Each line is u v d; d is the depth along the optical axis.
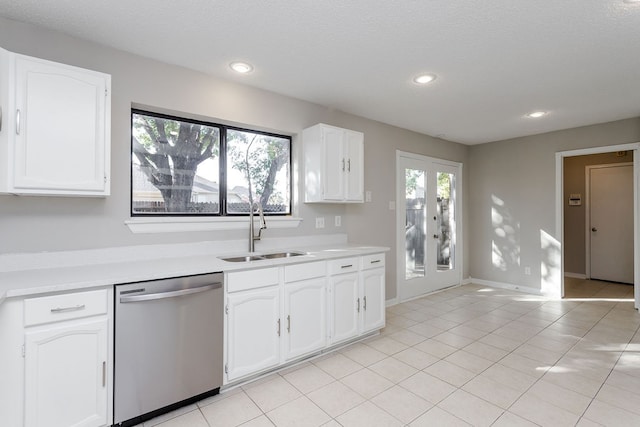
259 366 2.19
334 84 2.80
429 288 4.61
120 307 1.68
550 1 1.70
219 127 2.76
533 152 4.57
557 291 4.36
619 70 2.52
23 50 1.90
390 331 3.14
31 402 1.46
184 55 2.29
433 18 1.85
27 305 1.46
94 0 1.69
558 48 2.19
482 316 3.58
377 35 2.04
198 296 1.92
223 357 2.04
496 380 2.21
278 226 2.99
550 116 3.70
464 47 2.18
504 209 4.88
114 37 2.06
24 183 1.65
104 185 1.89
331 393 2.06
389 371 2.35
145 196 2.40
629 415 1.82
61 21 1.89
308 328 2.47
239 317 2.10
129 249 2.23
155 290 1.78
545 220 4.45
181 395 1.87
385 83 2.78
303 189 3.15
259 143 3.00
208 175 2.69
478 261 5.19
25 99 1.66
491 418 1.80
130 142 2.25
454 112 3.56
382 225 3.96
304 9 1.77
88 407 1.60
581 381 2.19
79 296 1.58
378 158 3.92
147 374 1.76
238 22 1.90
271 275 2.25
